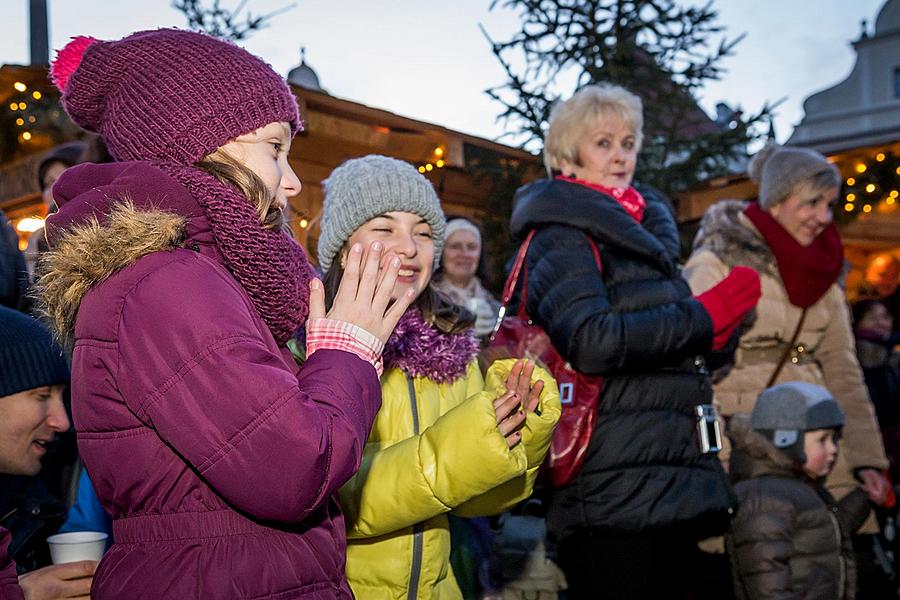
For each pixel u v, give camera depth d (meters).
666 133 6.04
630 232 2.55
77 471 2.37
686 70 5.75
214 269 1.28
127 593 1.24
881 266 6.55
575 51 5.69
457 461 1.69
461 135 5.70
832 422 2.99
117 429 1.25
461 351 2.09
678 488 2.46
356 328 1.37
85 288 1.26
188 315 1.20
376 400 1.34
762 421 3.04
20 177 5.68
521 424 1.81
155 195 1.29
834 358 3.58
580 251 2.56
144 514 1.27
